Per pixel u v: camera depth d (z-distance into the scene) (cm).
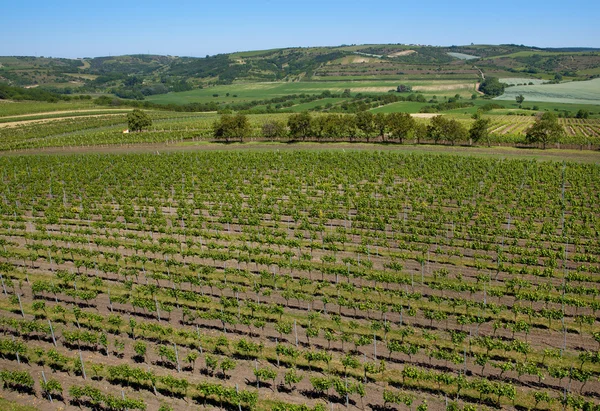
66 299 4372
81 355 3519
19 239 5947
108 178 8675
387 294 4319
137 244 5250
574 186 7394
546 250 4994
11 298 4134
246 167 9425
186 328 3859
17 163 9938
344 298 4272
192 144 12562
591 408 2734
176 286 4594
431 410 2936
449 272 4791
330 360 3331
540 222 6178
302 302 4247
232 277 4762
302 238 5775
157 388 3162
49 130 15562
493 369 3303
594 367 3300
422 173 8506
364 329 3791
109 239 5778
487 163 8956
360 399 3047
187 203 7244
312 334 3594
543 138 11100
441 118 11788
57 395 3119
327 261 4950
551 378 3206
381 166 9075
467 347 3538
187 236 5934
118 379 3250
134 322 3678
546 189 7331
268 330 3816
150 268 5012
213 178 8412
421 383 3175
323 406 2955
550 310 3744
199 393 3112
